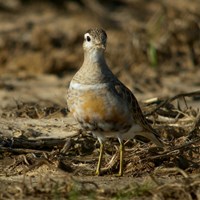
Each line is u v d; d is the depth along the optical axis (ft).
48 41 74.90
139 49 70.95
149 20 80.18
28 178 37.45
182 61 71.41
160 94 59.88
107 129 38.09
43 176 37.65
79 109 37.65
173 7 75.51
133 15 85.76
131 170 39.34
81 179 37.55
